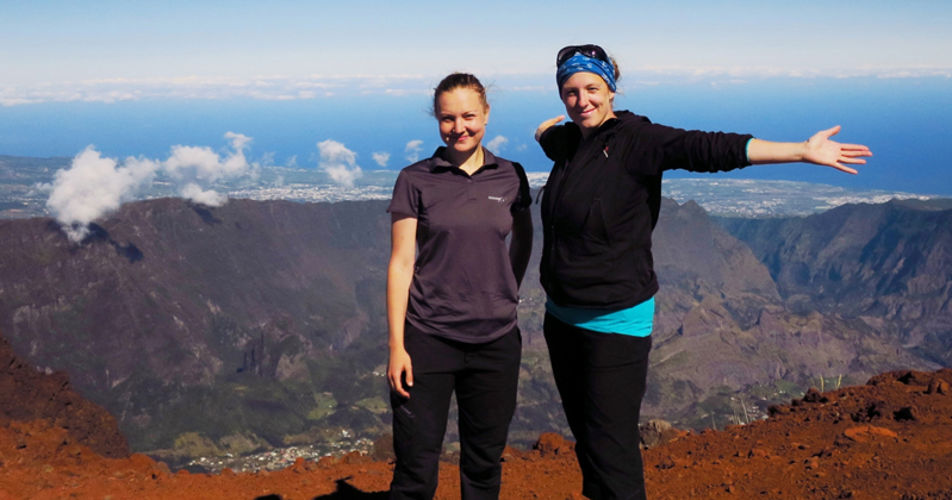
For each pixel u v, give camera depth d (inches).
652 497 253.4
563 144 178.9
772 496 230.4
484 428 187.2
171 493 275.6
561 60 170.7
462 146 173.8
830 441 278.4
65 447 342.3
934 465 225.0
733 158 149.1
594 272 165.5
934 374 340.5
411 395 179.2
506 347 181.8
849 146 142.6
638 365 170.7
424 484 182.9
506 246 180.7
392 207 177.8
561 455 333.4
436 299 177.5
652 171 161.3
